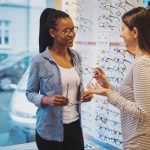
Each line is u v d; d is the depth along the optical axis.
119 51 2.30
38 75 1.74
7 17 3.21
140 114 1.31
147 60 1.35
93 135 2.72
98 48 2.56
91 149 2.67
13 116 3.26
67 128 1.76
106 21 2.43
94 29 2.61
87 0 2.66
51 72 1.72
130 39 1.45
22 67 3.35
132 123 1.41
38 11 3.19
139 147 1.40
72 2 2.83
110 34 2.39
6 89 3.31
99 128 2.62
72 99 1.78
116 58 2.34
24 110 3.21
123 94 1.44
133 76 1.37
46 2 3.12
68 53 1.89
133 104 1.34
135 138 1.40
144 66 1.33
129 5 2.17
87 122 2.79
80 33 2.80
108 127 2.50
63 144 1.79
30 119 3.17
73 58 1.86
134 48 1.47
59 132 1.73
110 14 2.37
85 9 2.70
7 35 3.26
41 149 1.81
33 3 3.20
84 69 2.76
